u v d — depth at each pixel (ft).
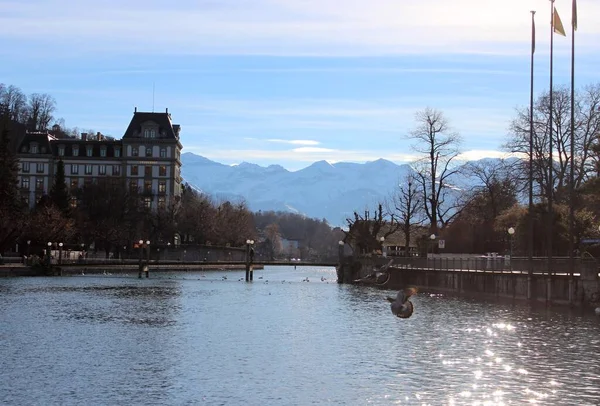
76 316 206.80
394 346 153.69
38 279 401.70
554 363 134.10
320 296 305.73
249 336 168.35
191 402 106.42
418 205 443.73
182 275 514.27
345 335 170.40
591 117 330.34
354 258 436.76
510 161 423.64
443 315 213.46
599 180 251.80
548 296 237.25
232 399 108.17
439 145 388.78
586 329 179.22
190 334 171.01
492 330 178.19
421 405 105.50
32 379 119.55
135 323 191.72
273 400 107.86
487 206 416.87
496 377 122.11
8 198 493.77
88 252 607.37
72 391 111.96
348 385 116.67
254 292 329.52
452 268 320.91
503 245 378.12
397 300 88.79
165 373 124.88
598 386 115.55
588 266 218.38
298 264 644.27
